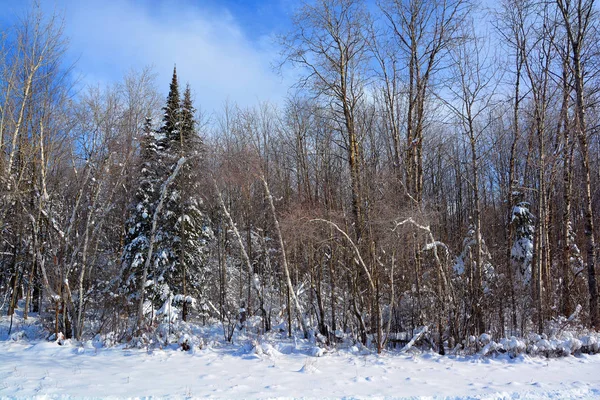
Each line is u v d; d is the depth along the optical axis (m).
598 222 19.89
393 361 9.69
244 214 19.11
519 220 17.48
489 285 13.03
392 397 6.56
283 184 18.53
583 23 12.79
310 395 6.66
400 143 14.98
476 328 11.68
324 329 12.57
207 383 7.40
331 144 17.80
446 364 9.36
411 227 11.09
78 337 12.08
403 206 11.75
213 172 14.63
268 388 7.08
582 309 14.19
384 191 12.32
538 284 12.12
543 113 12.95
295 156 18.67
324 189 15.23
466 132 12.78
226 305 17.53
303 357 10.18
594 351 10.44
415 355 10.35
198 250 18.70
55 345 10.74
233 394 6.63
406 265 13.26
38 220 12.52
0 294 19.52
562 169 14.83
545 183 14.24
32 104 12.62
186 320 17.88
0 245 16.98
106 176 13.29
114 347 11.02
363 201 12.59
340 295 15.75
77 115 13.55
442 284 11.92
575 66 12.64
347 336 12.73
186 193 17.02
